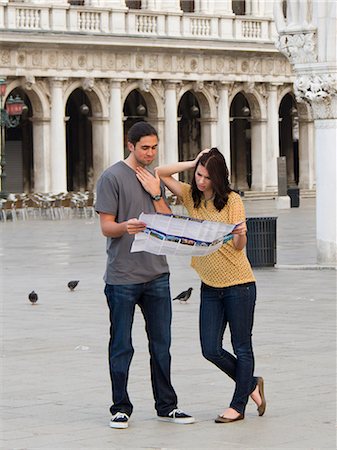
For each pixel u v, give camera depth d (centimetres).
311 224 7269
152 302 1980
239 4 10694
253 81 10581
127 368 1967
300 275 4284
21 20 8994
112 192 1958
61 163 9325
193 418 1980
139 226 1891
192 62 10106
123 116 10075
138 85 9788
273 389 2233
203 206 1978
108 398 2175
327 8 4175
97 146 9669
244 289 1973
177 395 2180
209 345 1983
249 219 4531
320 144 4338
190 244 1902
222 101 10406
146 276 1966
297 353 2623
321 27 4184
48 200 8419
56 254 5425
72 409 2091
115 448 1827
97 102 9606
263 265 4538
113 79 9581
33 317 3306
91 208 8512
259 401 2011
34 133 9281
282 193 9225
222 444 1841
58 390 2253
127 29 9612
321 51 4184
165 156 10044
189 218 1894
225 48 10238
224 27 10281
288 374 2380
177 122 10269
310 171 11100
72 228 7262
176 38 9869
